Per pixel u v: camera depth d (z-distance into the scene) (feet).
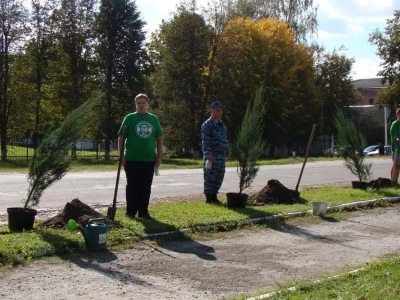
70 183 59.82
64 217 29.22
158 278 21.45
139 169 31.76
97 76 153.58
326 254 26.63
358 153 51.01
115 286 20.15
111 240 26.48
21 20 133.49
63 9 148.36
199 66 164.66
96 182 61.57
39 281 20.39
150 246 26.63
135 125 31.58
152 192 52.54
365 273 21.86
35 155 28.48
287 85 173.17
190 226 30.40
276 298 18.43
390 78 179.52
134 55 154.71
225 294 19.65
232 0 172.45
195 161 125.90
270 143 179.42
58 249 24.25
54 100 149.89
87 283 20.39
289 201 40.60
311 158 134.41
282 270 23.36
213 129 38.75
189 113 165.89
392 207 42.06
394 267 22.67
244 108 166.40
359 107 236.02
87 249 24.99
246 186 37.99
